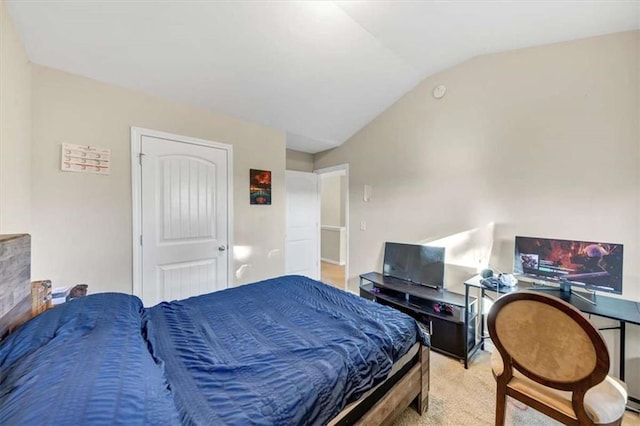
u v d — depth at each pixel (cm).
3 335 100
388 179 342
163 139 254
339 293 202
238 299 187
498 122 246
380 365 127
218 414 82
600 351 102
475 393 188
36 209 196
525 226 230
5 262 101
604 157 193
